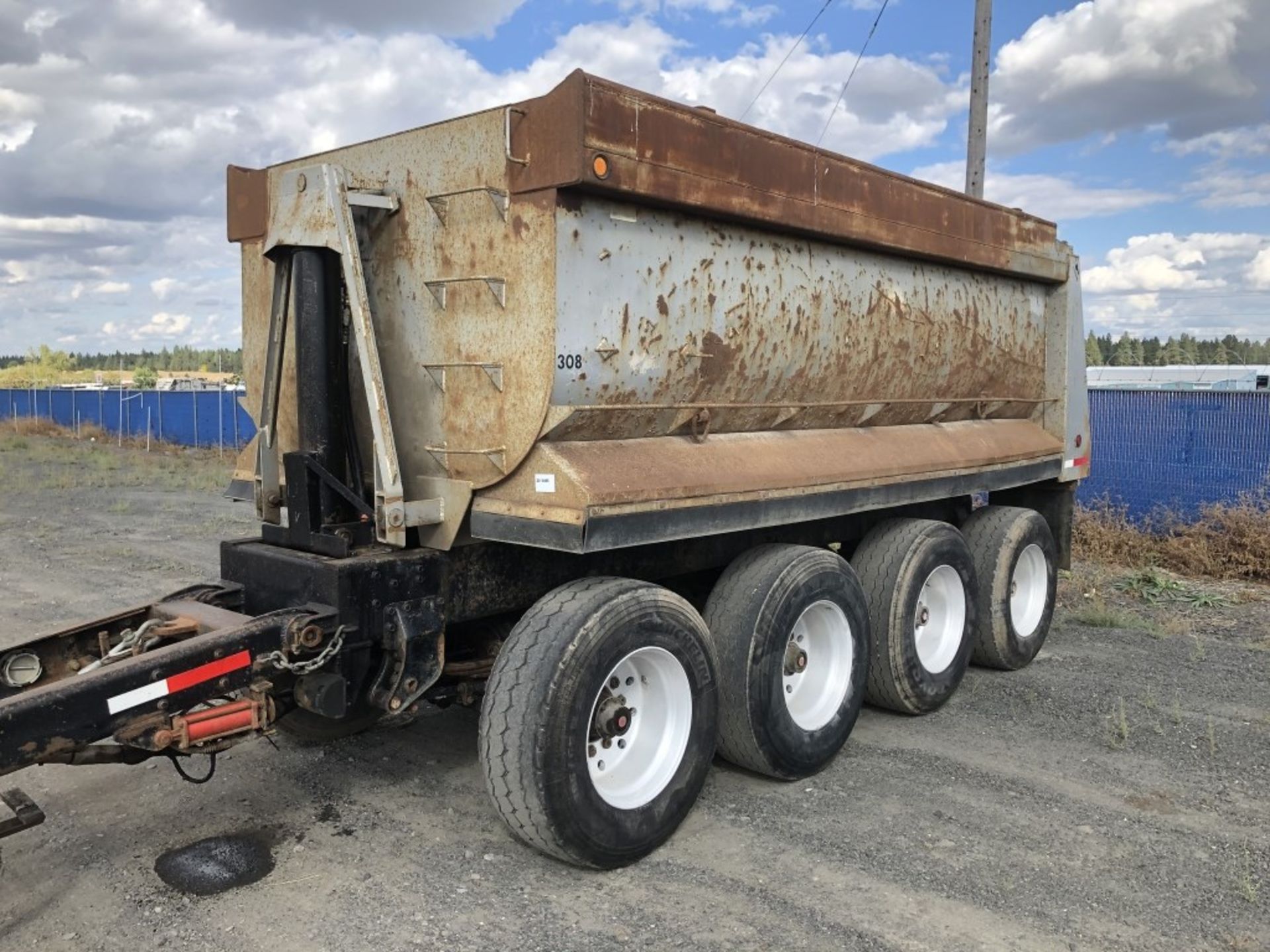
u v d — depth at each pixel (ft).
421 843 13.88
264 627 12.18
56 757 11.55
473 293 13.24
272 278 16.28
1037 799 15.60
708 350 14.87
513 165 12.68
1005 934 11.68
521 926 11.75
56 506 50.16
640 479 13.26
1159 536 37.83
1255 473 38.40
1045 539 23.90
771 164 15.21
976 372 22.25
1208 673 22.88
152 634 12.97
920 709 19.38
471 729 18.51
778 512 15.62
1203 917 12.15
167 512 48.42
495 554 14.52
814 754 16.19
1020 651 22.88
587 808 12.51
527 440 12.78
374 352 13.41
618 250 13.29
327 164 14.49
